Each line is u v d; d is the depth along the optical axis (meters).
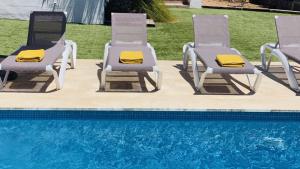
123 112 6.75
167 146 6.32
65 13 8.47
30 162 5.84
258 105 7.05
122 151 6.16
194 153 6.20
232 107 6.93
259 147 6.41
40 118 6.68
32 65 6.96
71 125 6.67
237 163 6.04
